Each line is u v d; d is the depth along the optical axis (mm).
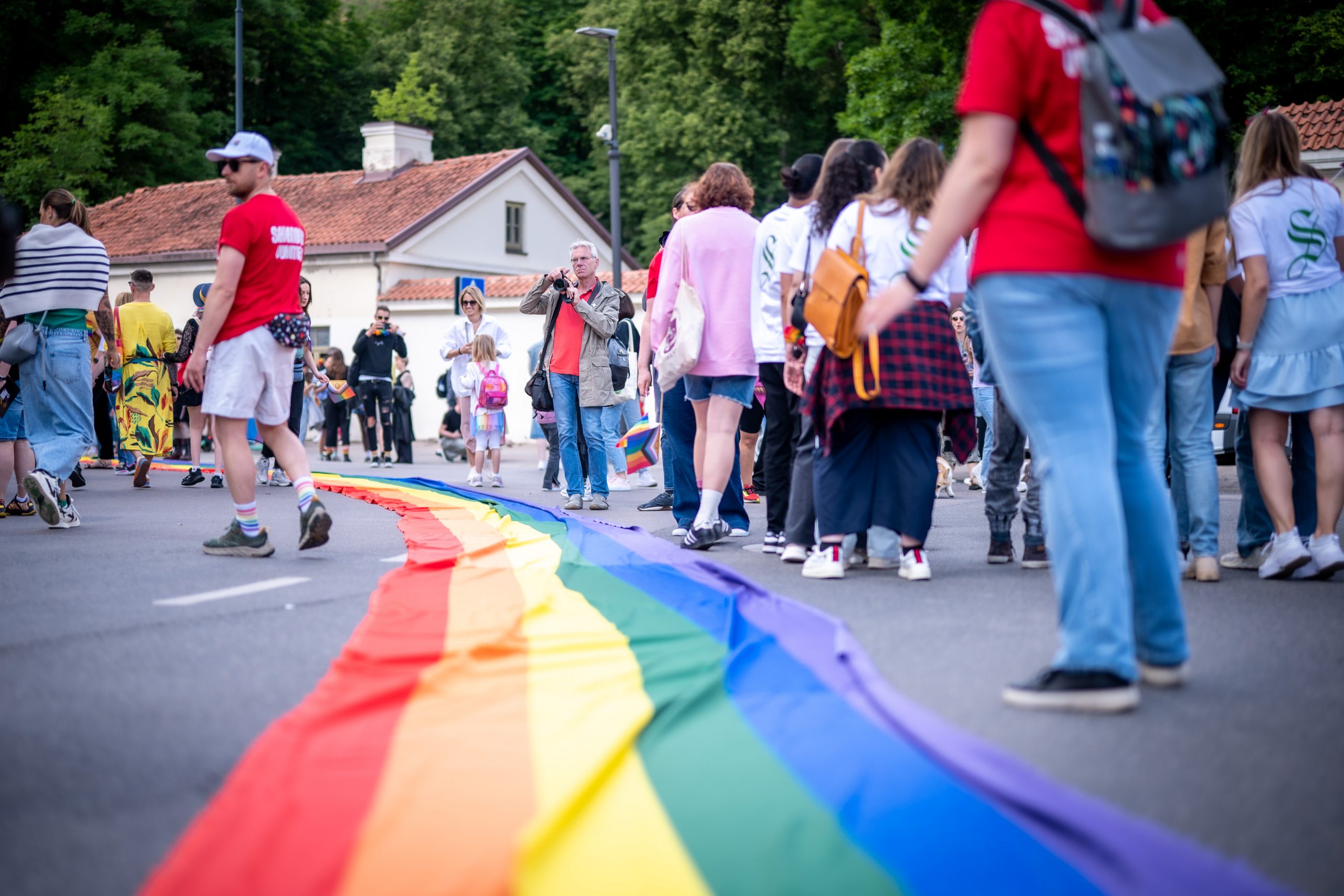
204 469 16484
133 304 13539
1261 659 4367
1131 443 3869
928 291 6246
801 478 6984
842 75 45250
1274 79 27125
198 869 2516
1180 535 6684
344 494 12664
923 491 6348
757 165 46688
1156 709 3689
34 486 8695
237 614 5359
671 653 4473
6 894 2434
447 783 3004
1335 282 6195
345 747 3305
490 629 4801
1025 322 3561
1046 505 3664
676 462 8586
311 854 2596
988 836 2682
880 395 6023
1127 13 3494
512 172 38156
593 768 3008
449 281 33906
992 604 5574
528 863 2510
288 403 7324
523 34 58250
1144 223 3350
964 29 30688
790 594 5918
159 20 45500
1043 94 3516
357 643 4535
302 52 51031
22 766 3221
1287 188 6195
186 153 43969
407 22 56594
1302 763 3176
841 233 6301
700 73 46531
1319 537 6281
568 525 8812
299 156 51750
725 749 3289
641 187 46781
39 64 42938
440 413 33750
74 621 5184
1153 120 3342
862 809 2844
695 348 7570
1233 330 6520
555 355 11016
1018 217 3566
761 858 2592
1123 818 2719
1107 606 3621
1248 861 2572
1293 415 6680
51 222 9000
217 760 3275
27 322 8820
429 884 2441
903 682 4039
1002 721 3559
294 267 7270
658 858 2594
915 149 6254
